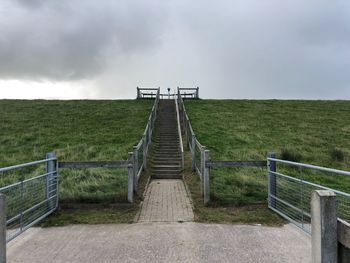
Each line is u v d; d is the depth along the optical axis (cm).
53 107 3150
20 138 2050
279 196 886
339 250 349
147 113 2877
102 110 3009
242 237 673
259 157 1614
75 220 801
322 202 352
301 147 1880
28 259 568
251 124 2470
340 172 541
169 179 1448
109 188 1065
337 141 2061
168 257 571
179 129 2131
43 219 806
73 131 2245
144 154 1489
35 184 815
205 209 903
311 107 3238
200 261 553
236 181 1162
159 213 870
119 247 620
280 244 632
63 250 609
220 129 2280
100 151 1703
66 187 1062
